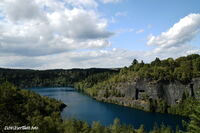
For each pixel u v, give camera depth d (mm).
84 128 104188
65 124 102875
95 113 191250
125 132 107938
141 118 177000
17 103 140000
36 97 184625
